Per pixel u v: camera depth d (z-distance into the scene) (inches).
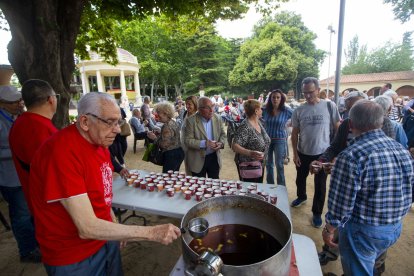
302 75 945.5
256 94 995.3
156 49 1136.2
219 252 41.2
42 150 40.4
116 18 179.3
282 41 913.5
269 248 41.8
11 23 107.2
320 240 98.4
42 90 65.4
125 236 38.4
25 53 109.0
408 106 189.2
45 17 107.7
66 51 124.7
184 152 120.3
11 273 84.0
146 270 84.7
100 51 215.8
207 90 1086.4
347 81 964.0
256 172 94.8
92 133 40.9
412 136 139.3
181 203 68.9
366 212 50.0
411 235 100.2
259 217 46.3
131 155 245.9
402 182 48.7
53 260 43.1
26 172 65.6
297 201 123.7
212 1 201.8
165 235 38.6
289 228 38.4
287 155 200.5
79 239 43.5
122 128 190.2
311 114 106.3
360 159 47.8
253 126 102.3
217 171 116.8
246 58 975.6
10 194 83.3
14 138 64.6
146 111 282.2
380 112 48.9
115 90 956.0
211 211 47.4
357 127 51.1
